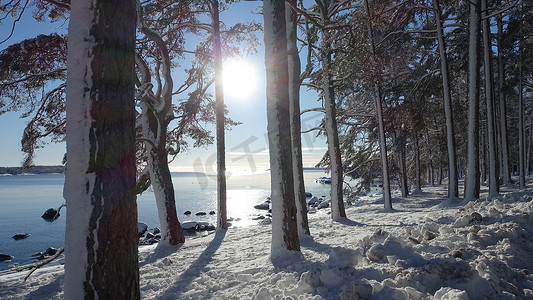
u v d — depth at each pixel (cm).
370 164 2323
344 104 1969
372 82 1159
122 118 319
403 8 1725
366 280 378
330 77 1310
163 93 1180
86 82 303
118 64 317
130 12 331
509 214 635
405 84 1872
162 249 1093
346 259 448
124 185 317
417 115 1948
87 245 299
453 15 1895
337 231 1052
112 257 305
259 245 941
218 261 762
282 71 694
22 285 694
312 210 2642
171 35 1406
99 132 304
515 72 2033
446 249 466
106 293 300
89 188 301
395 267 409
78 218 300
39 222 2716
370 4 1415
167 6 1217
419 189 2895
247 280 538
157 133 1165
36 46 1130
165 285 579
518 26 1714
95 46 305
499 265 386
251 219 2659
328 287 391
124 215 315
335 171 1388
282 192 682
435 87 1938
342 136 2212
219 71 1452
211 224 2361
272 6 695
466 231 550
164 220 1142
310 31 1032
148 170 1187
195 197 4903
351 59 1096
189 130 1577
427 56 2031
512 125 3475
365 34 1666
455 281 342
